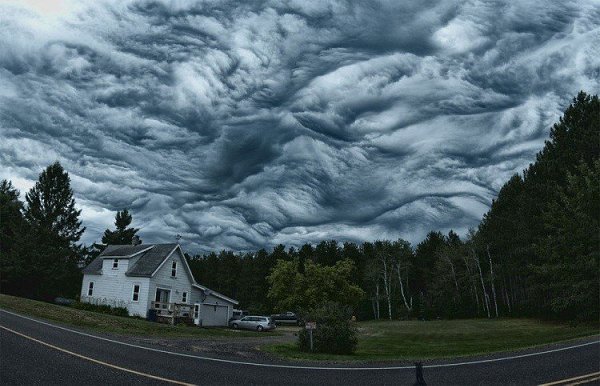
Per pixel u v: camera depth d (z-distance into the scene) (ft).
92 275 157.38
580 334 81.25
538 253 134.72
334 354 67.97
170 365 43.78
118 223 290.56
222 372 41.68
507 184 225.15
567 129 164.04
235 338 96.99
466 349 71.97
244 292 330.75
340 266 174.60
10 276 175.52
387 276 310.65
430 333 124.57
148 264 149.48
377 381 39.27
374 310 304.50
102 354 47.96
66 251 193.57
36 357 43.14
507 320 166.81
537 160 176.96
